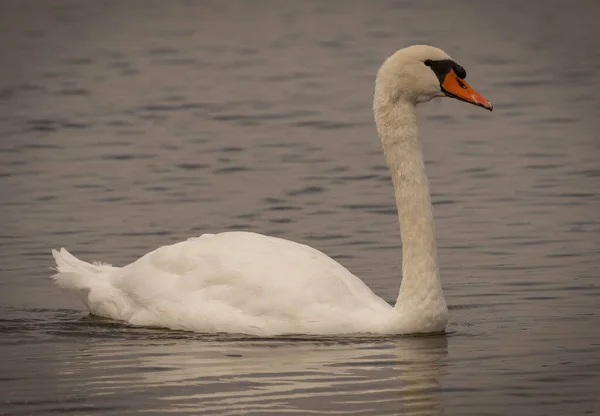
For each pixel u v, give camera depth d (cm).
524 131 2669
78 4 5406
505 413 1055
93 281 1406
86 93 3269
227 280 1316
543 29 4484
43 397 1107
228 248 1341
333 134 2677
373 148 2514
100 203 2036
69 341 1299
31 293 1519
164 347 1264
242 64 3750
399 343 1262
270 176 2255
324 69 3622
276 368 1180
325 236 1805
